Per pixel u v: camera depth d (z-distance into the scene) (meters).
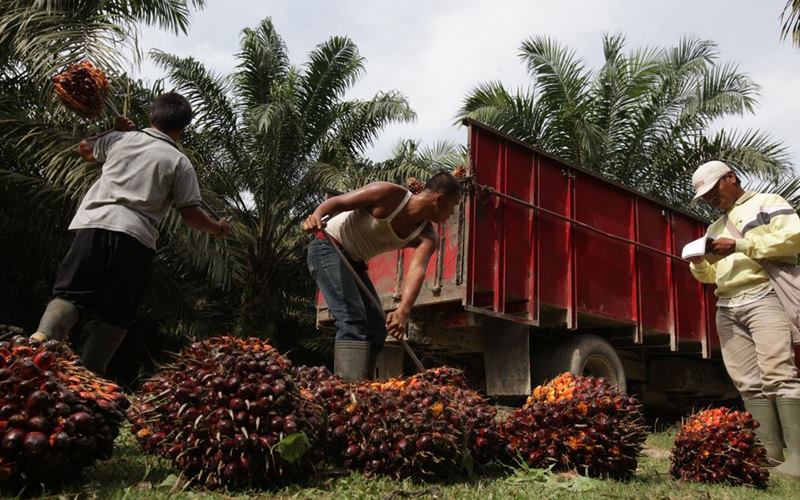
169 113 3.79
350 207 3.94
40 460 2.30
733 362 5.24
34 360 2.48
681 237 8.55
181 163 3.65
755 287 5.02
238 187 15.98
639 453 3.80
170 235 10.29
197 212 3.73
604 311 7.36
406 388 3.31
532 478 3.34
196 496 2.52
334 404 3.15
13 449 2.24
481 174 6.48
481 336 7.36
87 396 2.50
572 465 3.55
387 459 3.04
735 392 9.61
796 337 4.86
